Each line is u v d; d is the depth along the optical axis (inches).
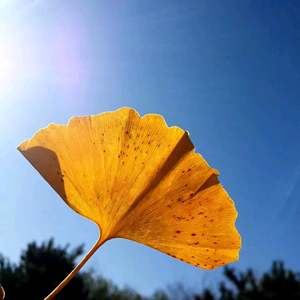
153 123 3.1
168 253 3.5
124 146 3.1
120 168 3.1
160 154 3.2
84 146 3.0
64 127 3.0
